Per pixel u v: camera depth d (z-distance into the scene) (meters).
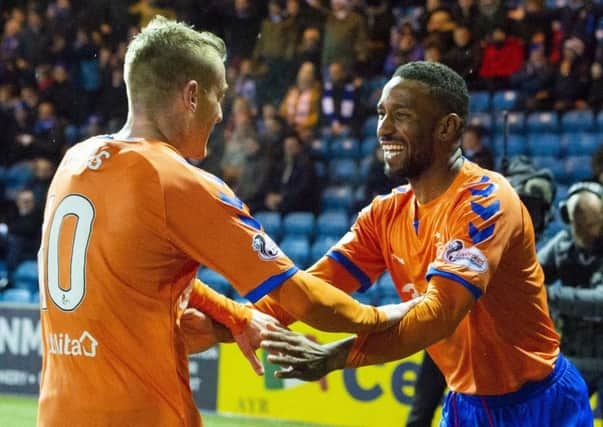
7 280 15.59
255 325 4.97
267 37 16.52
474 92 15.79
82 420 4.13
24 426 11.04
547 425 4.99
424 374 8.44
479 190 4.76
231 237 4.14
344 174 15.87
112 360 4.10
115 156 4.16
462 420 5.16
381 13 16.42
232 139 15.58
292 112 15.98
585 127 15.47
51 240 4.25
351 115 15.98
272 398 11.30
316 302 4.24
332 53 16.14
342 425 10.94
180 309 4.32
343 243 5.42
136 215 4.06
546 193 8.77
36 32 18.31
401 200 5.14
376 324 4.44
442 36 15.15
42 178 16.09
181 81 4.24
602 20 15.83
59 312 4.21
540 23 15.87
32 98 17.61
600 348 8.41
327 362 4.50
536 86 15.56
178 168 4.12
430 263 4.90
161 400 4.14
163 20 4.49
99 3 18.02
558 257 8.48
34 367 12.67
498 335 4.95
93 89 17.77
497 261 4.64
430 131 4.80
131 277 4.09
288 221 15.24
